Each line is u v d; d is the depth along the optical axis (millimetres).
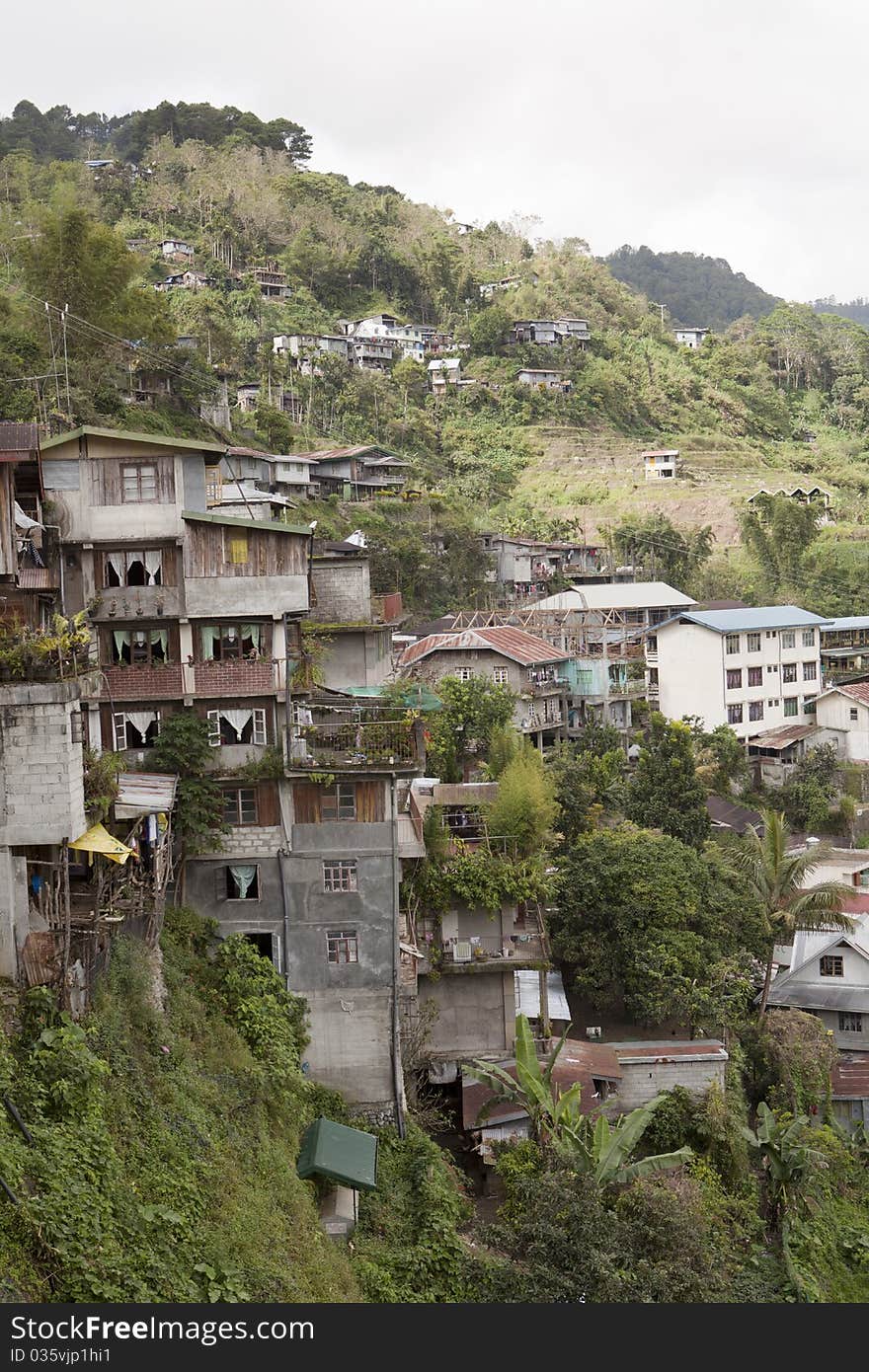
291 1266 21109
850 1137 38812
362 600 43438
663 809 52844
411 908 33125
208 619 29625
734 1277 28594
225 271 145125
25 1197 17156
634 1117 28234
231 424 95812
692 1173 32531
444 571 88875
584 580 101438
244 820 29562
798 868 41938
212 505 45000
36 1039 19750
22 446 24516
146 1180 19891
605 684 74000
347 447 105562
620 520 120000
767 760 76000
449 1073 33688
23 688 20719
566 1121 28781
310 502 88625
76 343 75000
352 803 29734
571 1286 21969
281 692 29625
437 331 159000
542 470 136500
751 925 40594
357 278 164375
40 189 145875
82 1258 17078
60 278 76188
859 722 77062
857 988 44500
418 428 131375
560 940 39094
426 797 38344
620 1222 24203
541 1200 24312
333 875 29625
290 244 159875
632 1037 38125
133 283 126125
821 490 134625
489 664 67375
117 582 29516
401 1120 29359
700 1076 34625
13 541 24906
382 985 29625
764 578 108812
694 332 182375
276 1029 27359
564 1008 37438
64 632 22375
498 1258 25375
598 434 148125
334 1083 29453
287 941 29516
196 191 160500
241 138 182500
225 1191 21359
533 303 167875
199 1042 25109
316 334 138875
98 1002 22156
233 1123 23625
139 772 28547
